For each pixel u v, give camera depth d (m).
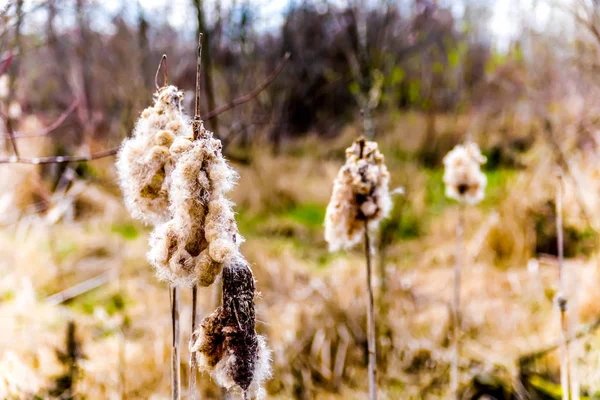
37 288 4.48
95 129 7.07
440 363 3.72
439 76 10.21
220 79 7.33
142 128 1.70
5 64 3.34
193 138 1.42
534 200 5.65
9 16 2.96
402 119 8.46
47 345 3.32
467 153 3.30
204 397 3.14
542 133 6.48
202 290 4.52
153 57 7.09
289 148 10.06
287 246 6.07
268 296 4.63
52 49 7.25
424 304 4.63
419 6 5.79
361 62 4.96
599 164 5.07
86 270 4.93
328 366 3.65
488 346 3.92
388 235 4.66
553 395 3.32
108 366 3.30
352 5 5.26
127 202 1.74
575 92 6.82
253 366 1.37
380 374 3.59
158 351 3.46
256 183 7.55
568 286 4.44
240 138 7.67
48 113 7.40
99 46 7.20
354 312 4.00
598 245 4.52
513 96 9.07
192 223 1.37
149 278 4.93
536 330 4.03
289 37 10.23
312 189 8.19
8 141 4.74
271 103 8.86
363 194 2.15
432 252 5.81
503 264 5.43
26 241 5.01
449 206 7.07
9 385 2.82
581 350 3.51
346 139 9.91
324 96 10.94
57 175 6.48
